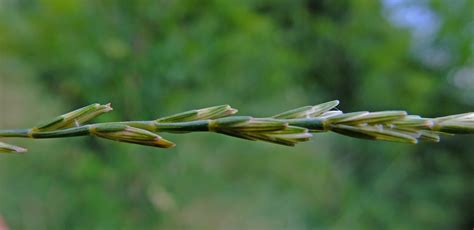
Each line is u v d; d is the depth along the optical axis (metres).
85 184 0.94
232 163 1.06
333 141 1.29
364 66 1.20
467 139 1.35
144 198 0.97
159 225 1.00
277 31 1.09
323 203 1.22
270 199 1.14
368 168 1.29
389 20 1.18
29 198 0.96
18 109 1.02
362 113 0.17
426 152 1.34
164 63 0.92
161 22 0.93
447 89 1.31
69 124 0.17
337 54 1.21
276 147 1.09
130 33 0.93
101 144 0.94
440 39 1.21
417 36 1.22
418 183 1.32
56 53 0.91
